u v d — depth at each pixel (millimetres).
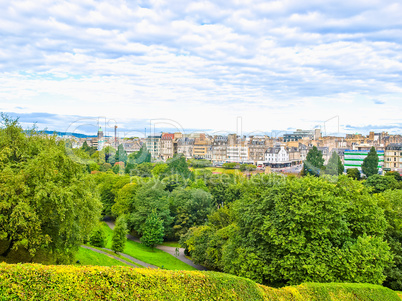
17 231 27203
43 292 16047
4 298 15016
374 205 33750
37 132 34531
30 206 26328
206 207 72500
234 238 37469
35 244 28859
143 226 69312
